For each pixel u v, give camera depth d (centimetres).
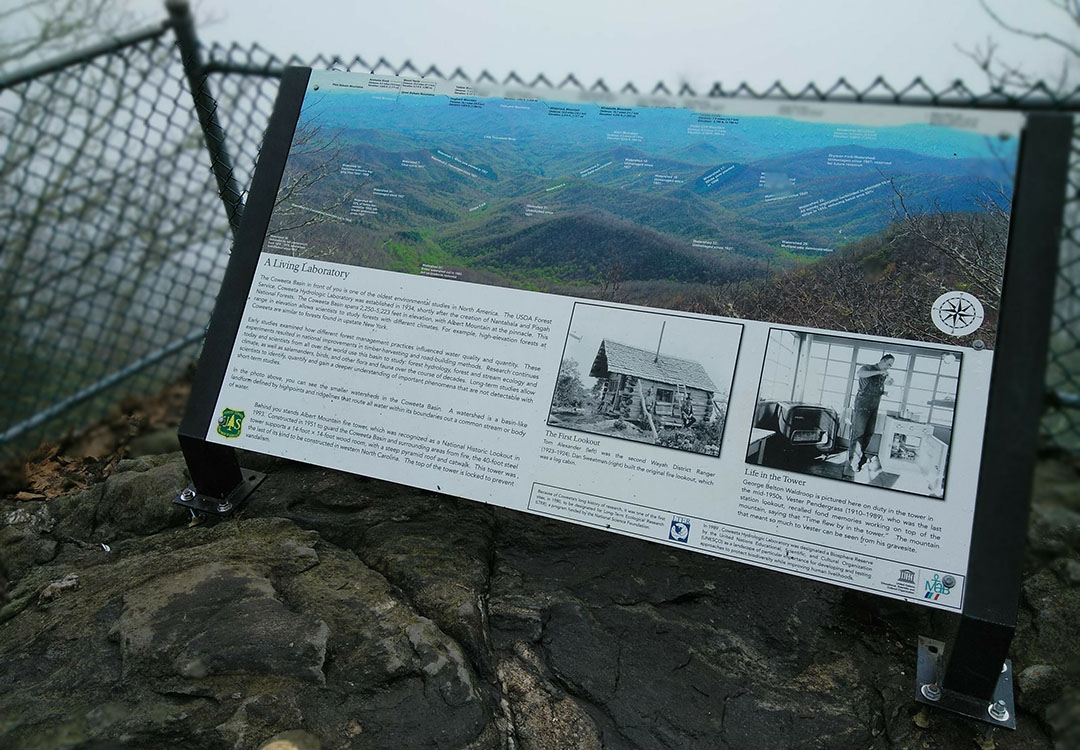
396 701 176
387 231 235
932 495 178
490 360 216
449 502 245
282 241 239
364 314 229
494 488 206
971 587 167
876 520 180
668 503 195
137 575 215
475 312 221
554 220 225
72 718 173
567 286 217
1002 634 164
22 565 235
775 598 213
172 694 176
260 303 236
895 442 183
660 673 192
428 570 213
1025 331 171
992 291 187
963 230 192
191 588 203
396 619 197
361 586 209
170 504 248
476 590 209
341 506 244
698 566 222
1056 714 184
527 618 203
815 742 178
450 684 179
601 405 205
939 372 183
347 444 220
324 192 239
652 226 217
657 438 199
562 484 203
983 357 182
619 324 210
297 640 185
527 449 207
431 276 228
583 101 231
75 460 304
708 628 204
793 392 192
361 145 241
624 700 185
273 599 199
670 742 176
